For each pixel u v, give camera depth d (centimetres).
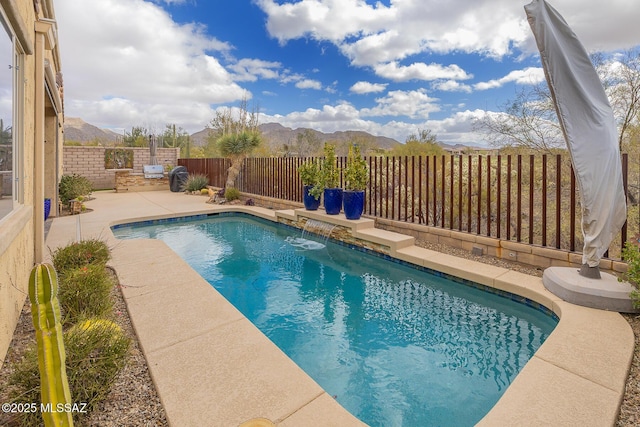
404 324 410
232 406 224
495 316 431
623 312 353
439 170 759
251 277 570
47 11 671
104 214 983
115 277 470
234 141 1262
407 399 279
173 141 2469
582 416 217
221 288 523
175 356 281
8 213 347
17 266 346
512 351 351
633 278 346
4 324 283
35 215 489
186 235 863
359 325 407
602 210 375
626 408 228
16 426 194
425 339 375
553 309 382
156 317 350
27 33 379
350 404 273
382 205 774
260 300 480
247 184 1273
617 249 486
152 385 249
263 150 1781
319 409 224
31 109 456
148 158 1894
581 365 269
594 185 373
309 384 249
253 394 237
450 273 516
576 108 376
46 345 152
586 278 391
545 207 495
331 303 471
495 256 550
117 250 606
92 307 324
